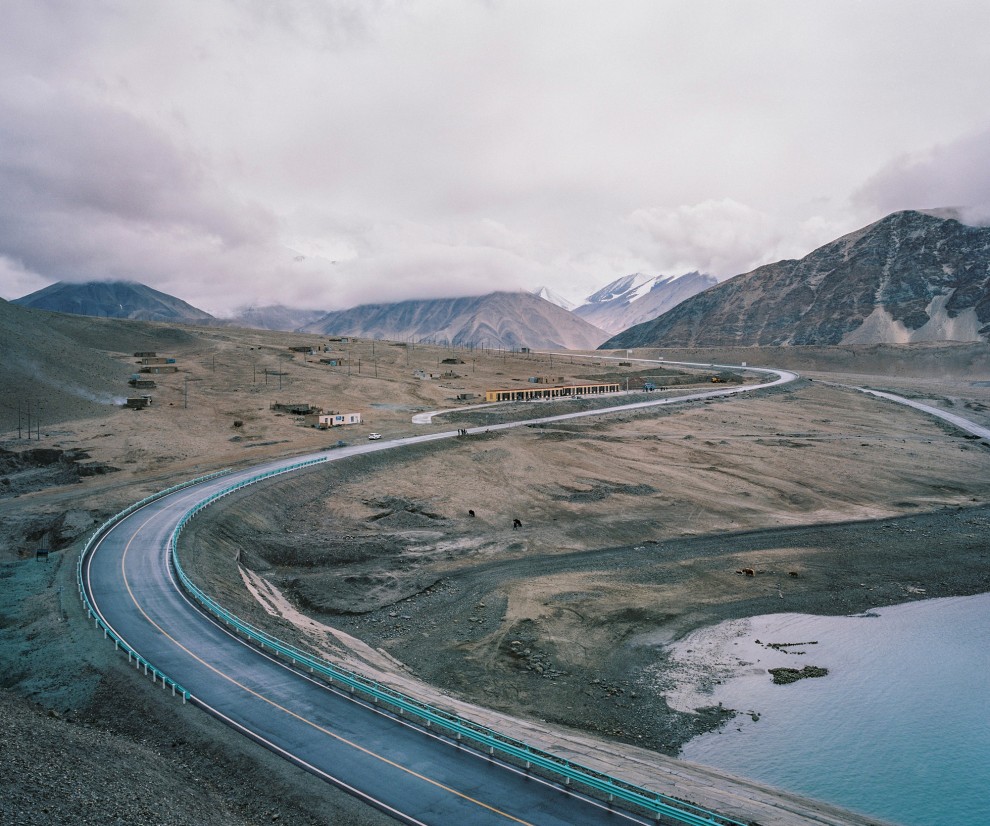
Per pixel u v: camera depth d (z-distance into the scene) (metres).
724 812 29.62
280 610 55.97
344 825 26.38
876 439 144.50
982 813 33.47
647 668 50.88
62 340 181.12
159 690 36.69
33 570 57.31
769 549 81.56
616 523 90.19
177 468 102.12
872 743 40.34
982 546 82.69
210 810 25.89
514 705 44.38
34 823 20.27
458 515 91.00
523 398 184.50
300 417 144.62
